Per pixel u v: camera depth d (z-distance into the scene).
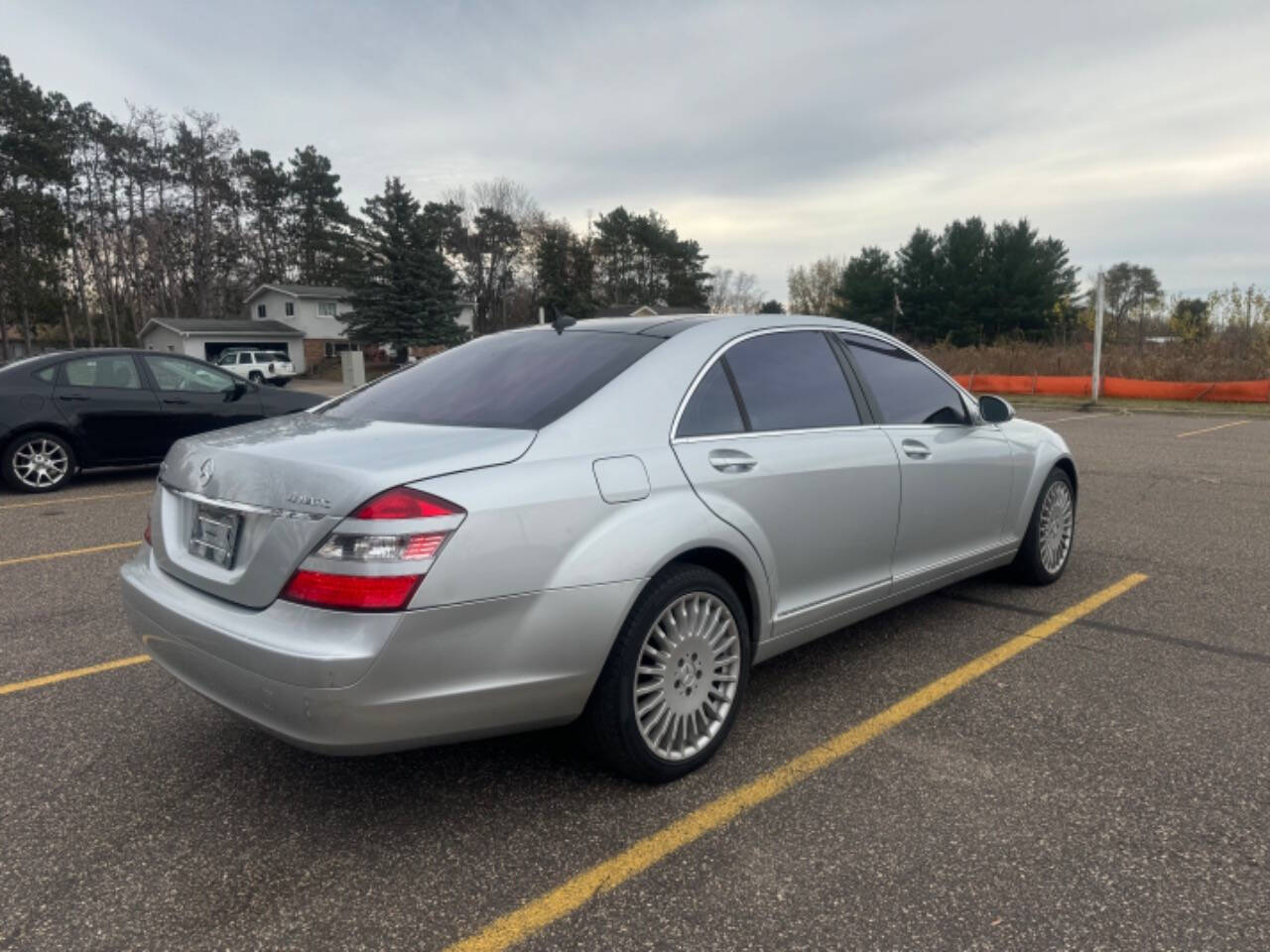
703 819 2.60
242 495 2.46
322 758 3.04
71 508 7.71
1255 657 3.88
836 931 2.09
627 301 76.75
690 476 2.83
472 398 3.03
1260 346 25.11
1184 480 9.11
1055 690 3.53
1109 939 2.05
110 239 66.31
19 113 51.25
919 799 2.70
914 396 4.00
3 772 2.93
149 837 2.54
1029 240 51.25
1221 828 2.52
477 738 2.46
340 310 57.72
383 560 2.20
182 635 2.53
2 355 53.03
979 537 4.32
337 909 2.20
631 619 2.63
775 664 3.86
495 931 2.11
